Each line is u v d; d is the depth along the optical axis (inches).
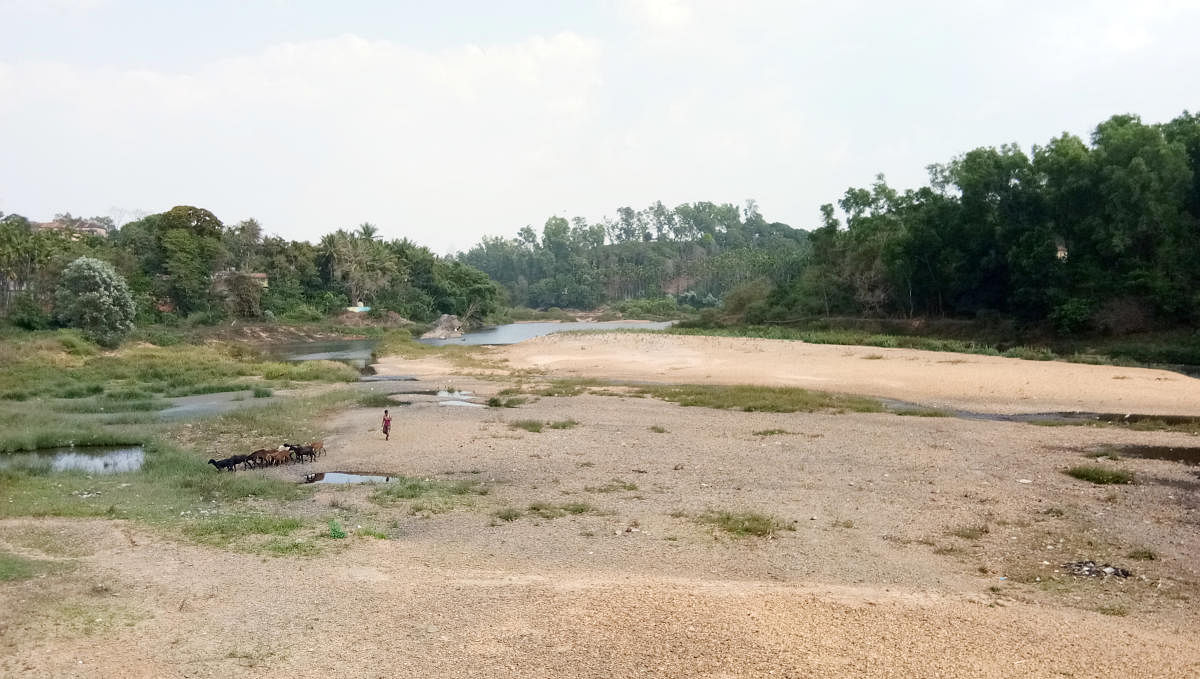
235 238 4446.4
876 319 2802.7
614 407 1226.0
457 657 323.0
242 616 378.9
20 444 954.7
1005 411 1173.7
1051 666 315.6
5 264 2736.2
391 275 4702.3
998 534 557.6
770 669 306.3
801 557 509.0
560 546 537.6
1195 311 1870.1
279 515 629.9
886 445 887.7
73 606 393.1
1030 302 2210.9
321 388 1582.2
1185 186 1996.8
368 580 437.4
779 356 1913.1
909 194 2785.4
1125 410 1152.8
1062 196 2123.5
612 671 305.9
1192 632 371.2
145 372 1744.6
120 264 3329.2
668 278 7519.7
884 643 335.6
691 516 617.3
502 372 1867.6
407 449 916.0
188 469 813.9
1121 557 503.5
